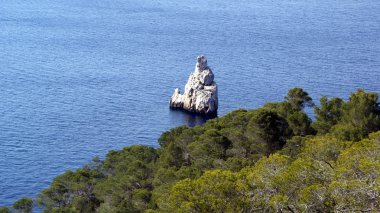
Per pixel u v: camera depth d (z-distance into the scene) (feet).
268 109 297.12
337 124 292.61
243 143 279.69
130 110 553.64
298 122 296.51
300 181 147.13
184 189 145.79
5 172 401.29
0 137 463.83
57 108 545.44
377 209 129.49
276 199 139.44
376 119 278.05
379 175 136.36
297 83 627.46
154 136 489.26
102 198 262.26
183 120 543.80
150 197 238.68
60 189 279.49
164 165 280.51
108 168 302.66
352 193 132.46
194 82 570.46
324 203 135.54
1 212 276.00
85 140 469.98
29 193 372.17
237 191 143.54
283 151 247.91
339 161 161.68
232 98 588.91
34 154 435.12
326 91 588.91
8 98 570.46
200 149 275.80
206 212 139.03
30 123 500.33
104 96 590.96
